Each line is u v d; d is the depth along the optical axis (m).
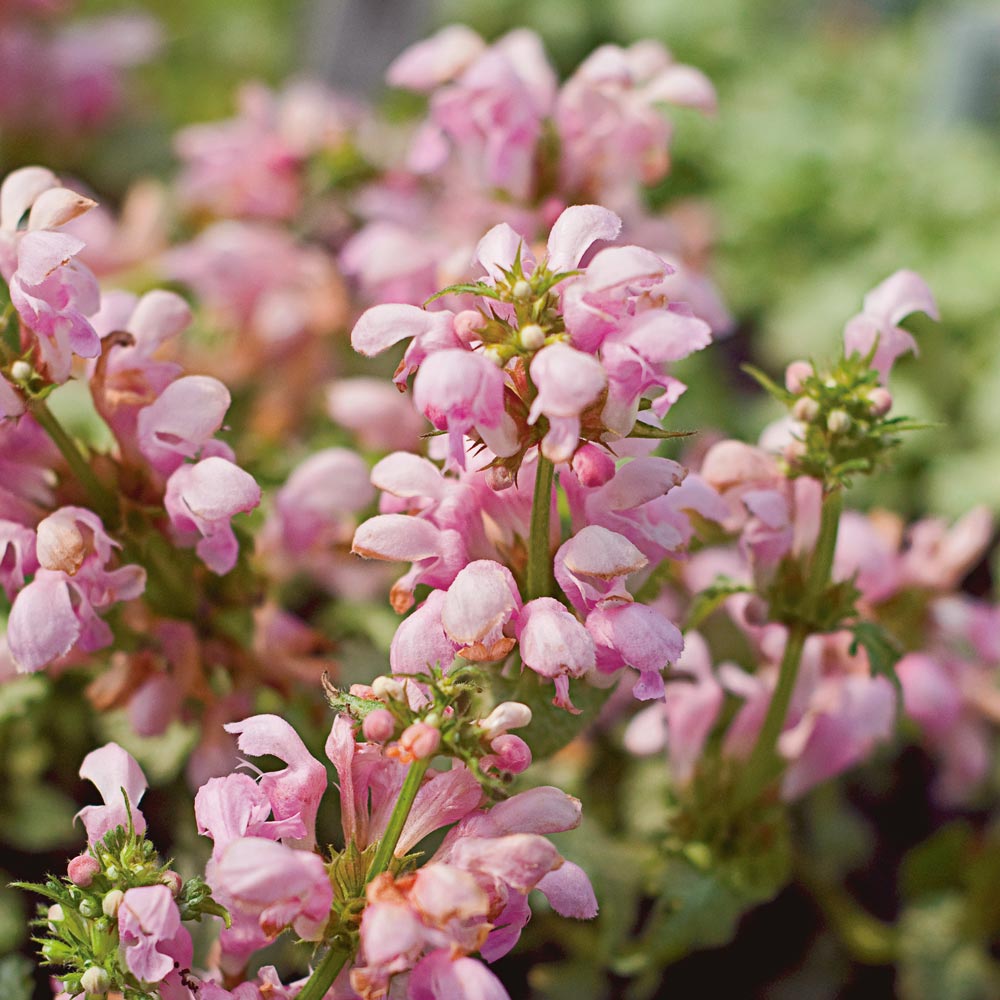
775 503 0.45
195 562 0.47
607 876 0.50
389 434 0.55
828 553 0.46
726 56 1.37
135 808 0.42
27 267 0.42
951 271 1.01
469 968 0.39
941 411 0.94
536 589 0.42
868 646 0.46
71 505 0.45
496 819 0.40
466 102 0.51
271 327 0.59
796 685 0.49
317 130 0.63
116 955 0.41
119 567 0.46
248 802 0.41
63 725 0.54
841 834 0.62
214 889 0.41
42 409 0.45
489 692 0.44
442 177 0.54
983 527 0.53
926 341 0.97
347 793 0.41
